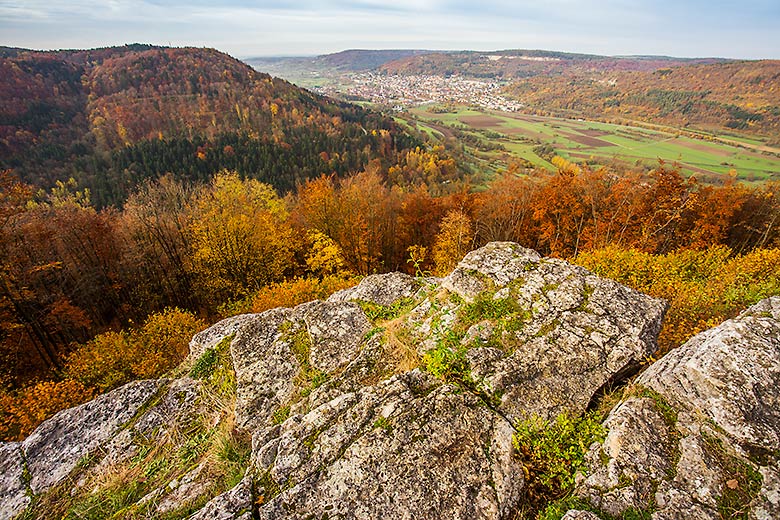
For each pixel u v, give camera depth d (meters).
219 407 8.22
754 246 31.36
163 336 20.81
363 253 36.25
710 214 30.00
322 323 9.51
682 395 5.57
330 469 5.38
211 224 29.95
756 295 11.13
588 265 16.81
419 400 6.14
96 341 21.00
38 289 24.83
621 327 7.36
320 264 30.42
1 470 7.47
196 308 32.56
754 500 4.43
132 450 7.68
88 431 8.20
